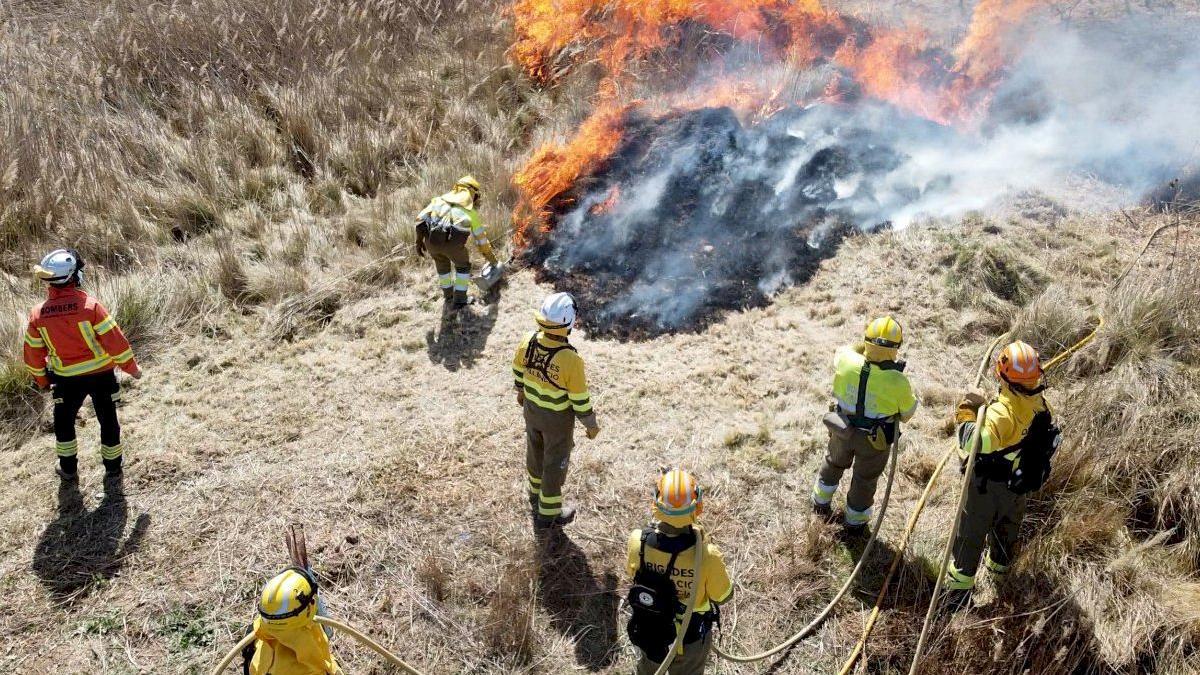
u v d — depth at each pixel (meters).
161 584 5.46
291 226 8.98
